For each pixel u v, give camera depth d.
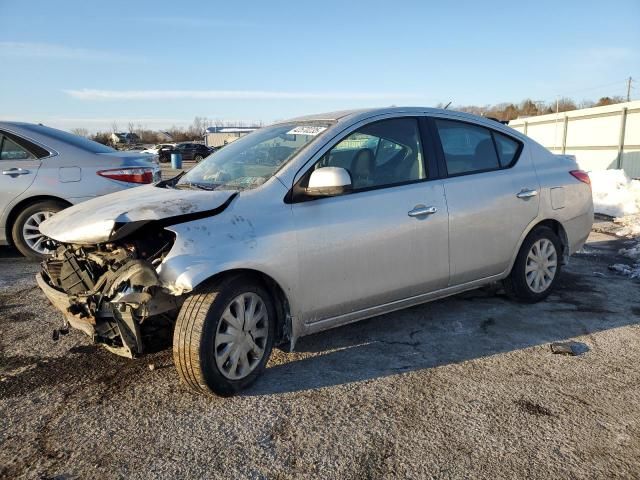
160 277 3.03
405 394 3.29
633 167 21.05
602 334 4.20
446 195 4.09
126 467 2.61
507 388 3.36
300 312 3.46
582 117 24.75
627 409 3.11
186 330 3.06
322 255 3.47
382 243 3.72
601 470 2.57
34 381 3.50
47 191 6.52
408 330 4.30
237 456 2.70
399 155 4.00
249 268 3.17
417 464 2.62
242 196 3.35
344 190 3.37
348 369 3.63
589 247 7.41
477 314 4.64
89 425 2.98
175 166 30.81
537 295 4.84
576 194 4.99
